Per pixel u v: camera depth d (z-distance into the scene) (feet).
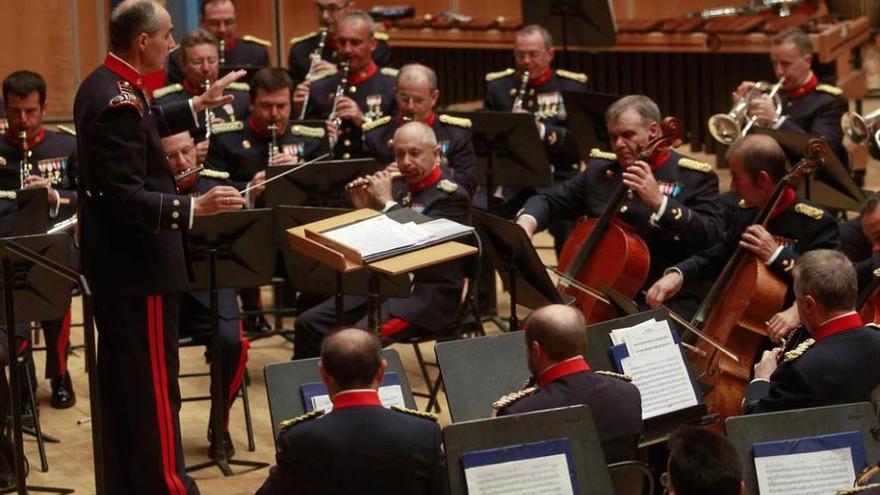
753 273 61.16
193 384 76.33
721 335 60.59
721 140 85.71
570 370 45.01
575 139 89.76
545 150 82.28
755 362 61.41
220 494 59.72
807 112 91.61
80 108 48.39
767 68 105.60
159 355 50.52
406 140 70.28
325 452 39.93
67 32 129.49
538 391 44.88
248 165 81.71
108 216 49.26
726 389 58.59
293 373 47.57
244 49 104.78
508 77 96.48
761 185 62.90
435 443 40.70
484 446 40.24
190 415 71.46
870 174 118.32
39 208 67.26
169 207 47.50
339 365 40.70
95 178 48.14
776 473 42.01
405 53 123.75
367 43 92.53
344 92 93.04
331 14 102.37
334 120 86.89
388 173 70.08
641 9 155.02
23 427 69.00
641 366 49.88
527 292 63.05
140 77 48.83
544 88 94.48
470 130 82.89
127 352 50.08
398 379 48.67
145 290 49.52
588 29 101.24
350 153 90.27
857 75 116.37
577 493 40.34
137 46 48.44
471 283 66.85
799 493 41.98
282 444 40.63
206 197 47.80
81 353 81.46
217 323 61.41
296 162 79.00
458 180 80.23
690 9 154.51
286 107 81.25
